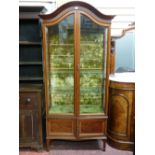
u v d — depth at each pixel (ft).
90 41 7.34
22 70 7.79
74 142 7.98
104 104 7.20
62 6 6.22
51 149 7.47
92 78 7.68
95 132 7.21
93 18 6.37
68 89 7.77
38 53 7.76
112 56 8.36
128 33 8.27
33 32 7.64
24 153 7.22
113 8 8.08
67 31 7.09
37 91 6.88
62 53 7.41
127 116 7.21
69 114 7.06
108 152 7.26
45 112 7.35
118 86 7.16
